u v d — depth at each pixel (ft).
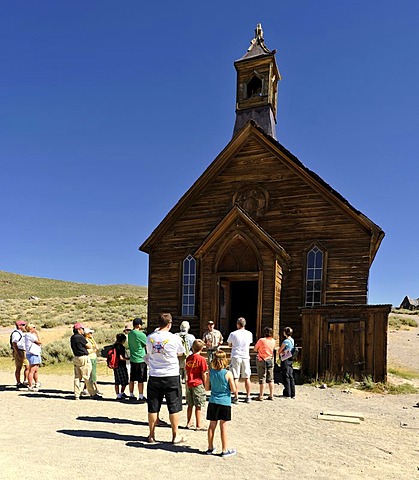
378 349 44.75
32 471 18.06
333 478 19.47
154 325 66.59
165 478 18.17
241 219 56.44
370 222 56.08
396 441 25.96
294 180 61.72
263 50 73.41
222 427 21.86
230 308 65.87
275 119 74.95
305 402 36.50
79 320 126.62
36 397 37.19
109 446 22.53
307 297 58.75
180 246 67.00
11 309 170.19
